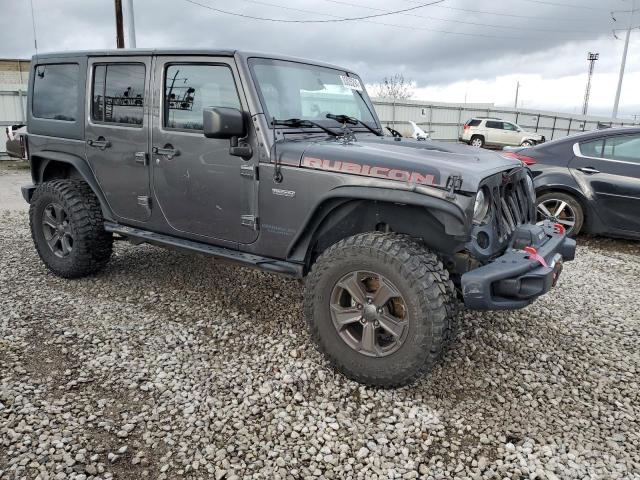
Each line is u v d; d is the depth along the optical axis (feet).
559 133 114.32
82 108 13.60
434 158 9.64
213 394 9.37
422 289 8.73
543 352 11.28
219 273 15.81
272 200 10.44
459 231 8.71
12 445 7.88
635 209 19.54
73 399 9.12
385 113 92.73
